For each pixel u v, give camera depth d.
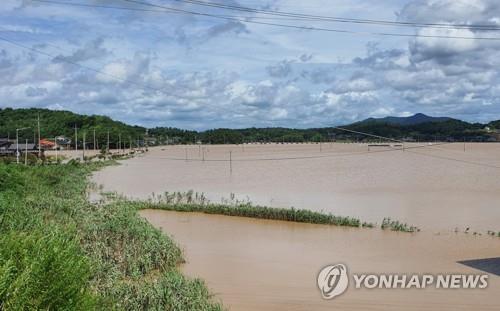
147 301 15.74
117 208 32.44
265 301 18.53
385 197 49.31
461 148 159.50
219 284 20.59
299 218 35.12
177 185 64.44
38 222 21.98
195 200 46.25
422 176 71.81
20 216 23.48
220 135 173.00
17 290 9.66
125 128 191.25
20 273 10.38
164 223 35.06
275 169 91.00
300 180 68.94
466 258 24.83
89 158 120.81
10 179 42.41
